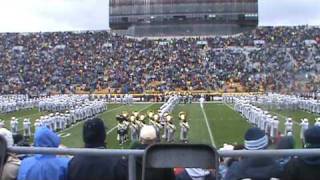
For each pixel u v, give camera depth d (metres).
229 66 88.81
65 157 6.55
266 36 99.69
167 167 5.14
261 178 5.65
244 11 109.38
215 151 5.11
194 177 6.75
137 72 87.94
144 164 5.16
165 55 93.69
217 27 109.25
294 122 40.66
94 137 6.40
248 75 85.62
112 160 5.91
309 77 83.62
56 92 83.00
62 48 97.44
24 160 6.32
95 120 6.46
